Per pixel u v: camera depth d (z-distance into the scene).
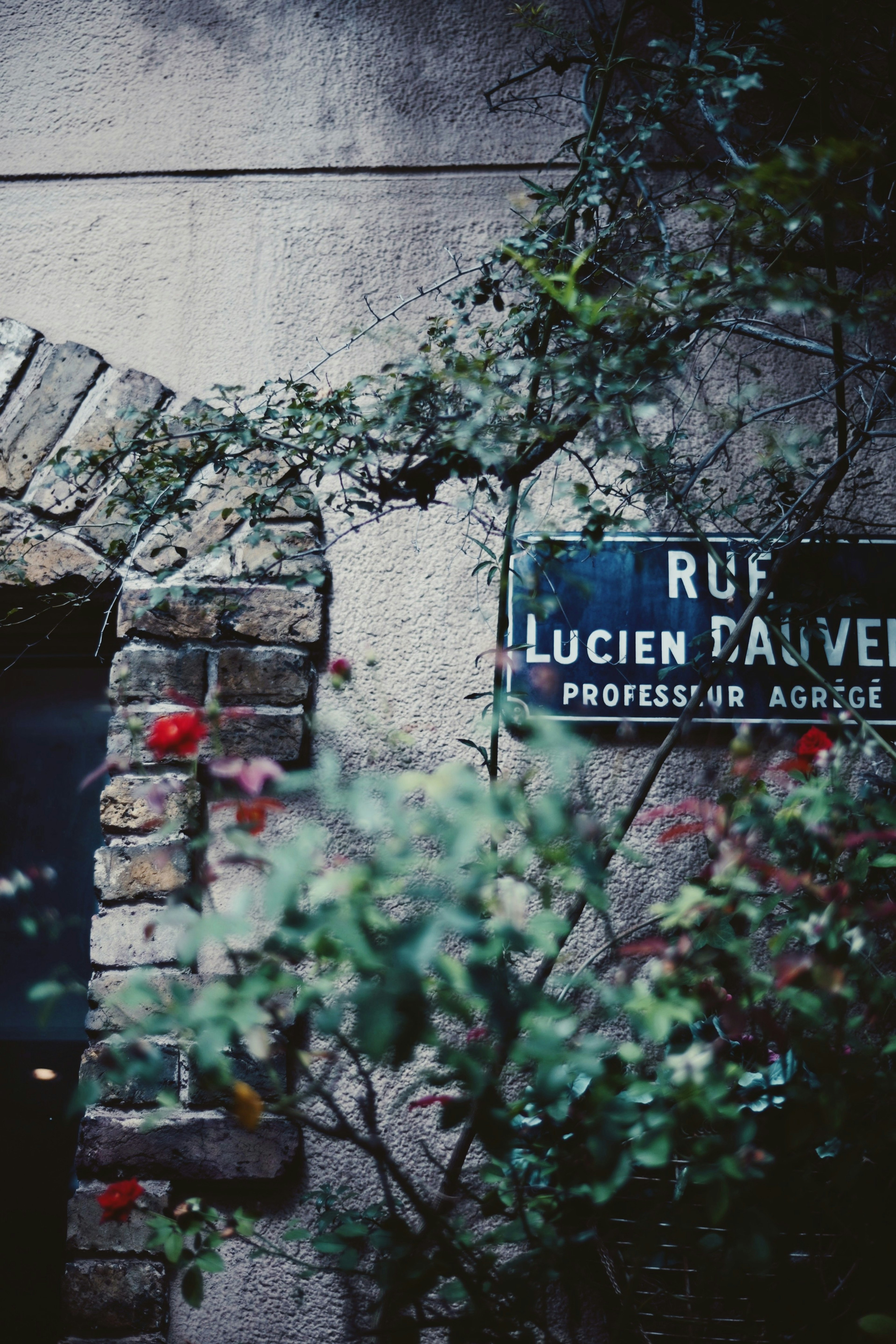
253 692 1.86
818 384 1.93
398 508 1.56
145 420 1.69
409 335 1.81
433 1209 1.12
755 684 1.85
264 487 1.86
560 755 0.93
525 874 1.49
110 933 1.76
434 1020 1.72
